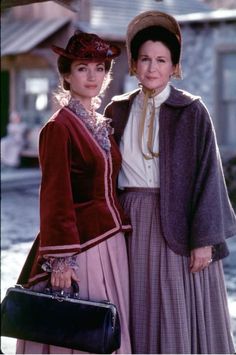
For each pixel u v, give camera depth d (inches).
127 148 144.3
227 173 514.6
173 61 144.3
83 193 135.7
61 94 141.7
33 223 442.3
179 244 138.9
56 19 698.8
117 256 138.9
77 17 687.7
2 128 788.0
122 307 137.9
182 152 140.0
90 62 136.2
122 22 735.1
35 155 725.9
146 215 141.4
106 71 142.2
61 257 129.7
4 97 780.0
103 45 136.7
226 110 556.7
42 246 130.7
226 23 540.4
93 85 137.0
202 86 562.3
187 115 140.9
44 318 131.1
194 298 141.5
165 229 138.2
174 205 139.2
